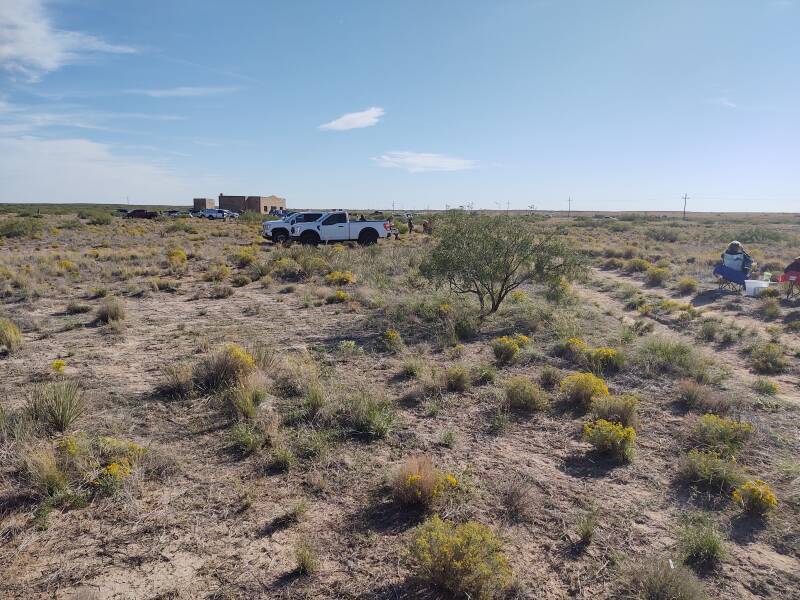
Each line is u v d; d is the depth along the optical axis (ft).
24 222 118.52
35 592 11.48
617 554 12.89
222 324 36.94
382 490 15.71
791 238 126.31
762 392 24.29
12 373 25.32
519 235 39.70
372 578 12.03
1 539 13.16
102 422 19.74
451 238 40.34
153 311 41.42
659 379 25.61
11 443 17.24
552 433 19.88
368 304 43.55
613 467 17.33
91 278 56.95
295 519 14.25
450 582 11.43
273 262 67.77
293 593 11.56
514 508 14.76
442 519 14.20
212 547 13.08
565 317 37.35
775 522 14.32
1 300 44.62
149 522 14.02
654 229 158.81
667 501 15.33
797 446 18.67
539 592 11.68
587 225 192.24
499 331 35.32
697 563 12.66
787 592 11.73
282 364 26.18
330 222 102.42
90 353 29.01
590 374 23.16
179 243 99.14
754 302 46.47
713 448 18.17
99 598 11.31
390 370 26.94
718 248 100.48
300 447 18.12
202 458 17.47
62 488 15.03
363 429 19.71
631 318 41.01
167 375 24.62
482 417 21.21
